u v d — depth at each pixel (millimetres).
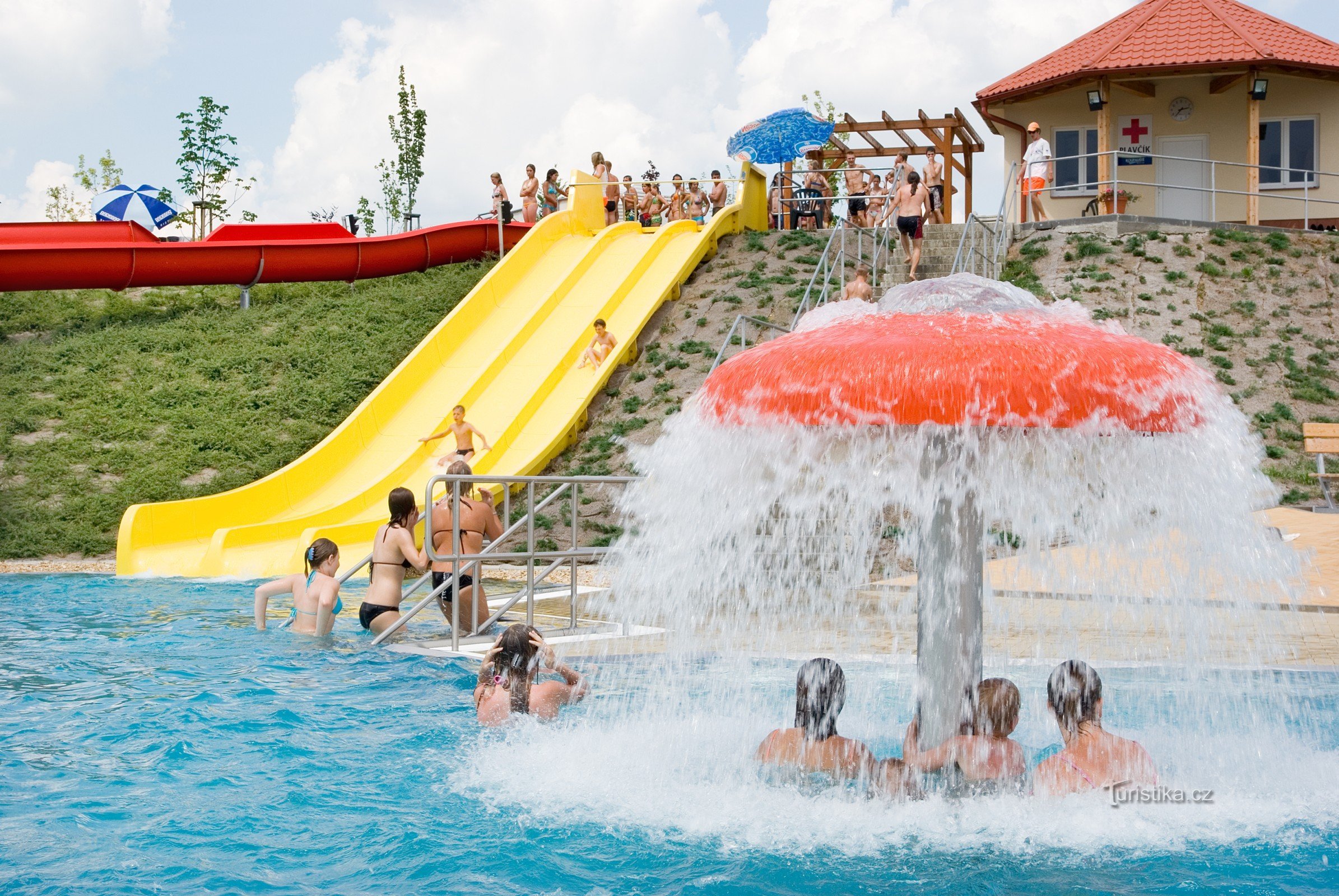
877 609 11211
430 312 26250
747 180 26453
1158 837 4996
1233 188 26766
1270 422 17016
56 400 22438
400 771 6086
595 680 8320
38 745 6598
